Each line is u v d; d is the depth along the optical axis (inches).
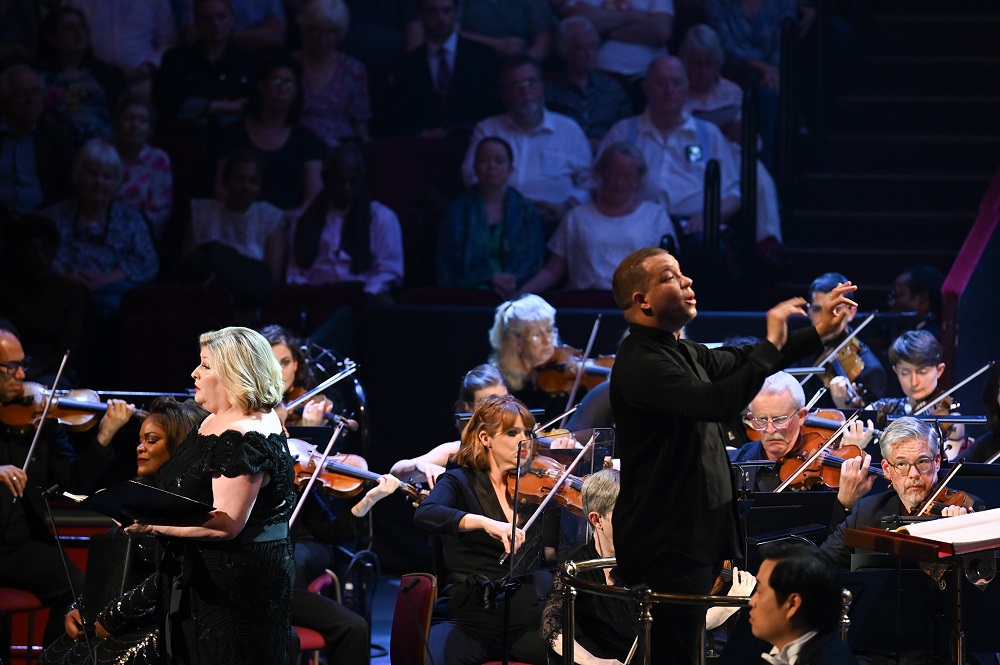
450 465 579.8
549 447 462.6
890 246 1066.1
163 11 1090.1
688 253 1015.0
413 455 845.2
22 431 604.1
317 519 568.7
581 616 437.4
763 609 343.9
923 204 1083.9
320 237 1015.6
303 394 657.6
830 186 1093.1
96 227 1015.0
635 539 350.0
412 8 1095.0
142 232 1027.3
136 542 472.1
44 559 576.7
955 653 405.7
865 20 1168.2
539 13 1086.4
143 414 616.1
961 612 406.0
